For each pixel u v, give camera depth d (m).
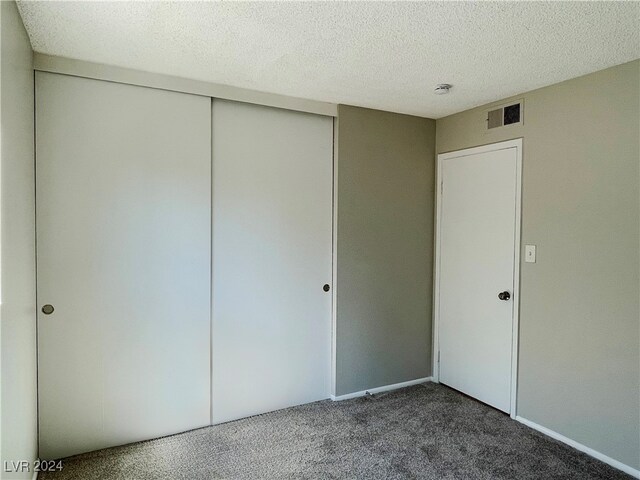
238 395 2.93
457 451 2.51
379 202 3.38
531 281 2.81
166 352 2.65
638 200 2.24
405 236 3.53
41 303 2.30
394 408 3.11
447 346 3.55
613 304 2.36
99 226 2.44
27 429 1.99
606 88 2.38
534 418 2.80
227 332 2.88
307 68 2.44
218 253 2.83
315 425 2.83
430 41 2.05
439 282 3.63
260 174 2.97
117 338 2.50
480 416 2.98
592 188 2.45
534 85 2.70
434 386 3.57
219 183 2.82
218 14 1.80
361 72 2.50
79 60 2.33
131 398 2.56
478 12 1.75
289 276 3.10
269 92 2.90
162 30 1.96
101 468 2.29
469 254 3.32
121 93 2.47
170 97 2.62
